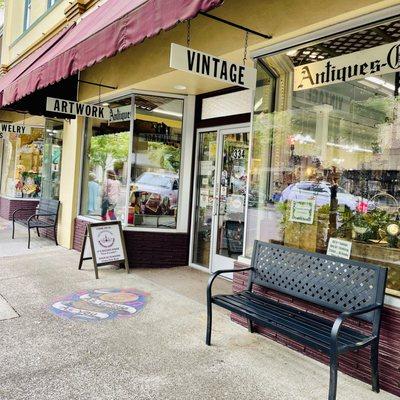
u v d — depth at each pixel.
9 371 3.12
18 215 12.09
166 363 3.36
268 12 4.20
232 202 6.26
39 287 5.34
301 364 3.46
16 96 6.70
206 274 6.46
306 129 4.21
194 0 3.04
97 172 7.65
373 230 3.65
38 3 10.45
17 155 12.30
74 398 2.79
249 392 2.97
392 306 3.14
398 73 3.50
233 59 4.81
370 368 3.17
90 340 3.75
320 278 3.51
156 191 6.84
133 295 5.16
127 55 6.51
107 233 6.21
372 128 3.74
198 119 6.79
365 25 3.56
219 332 4.07
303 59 4.17
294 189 4.31
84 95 7.80
